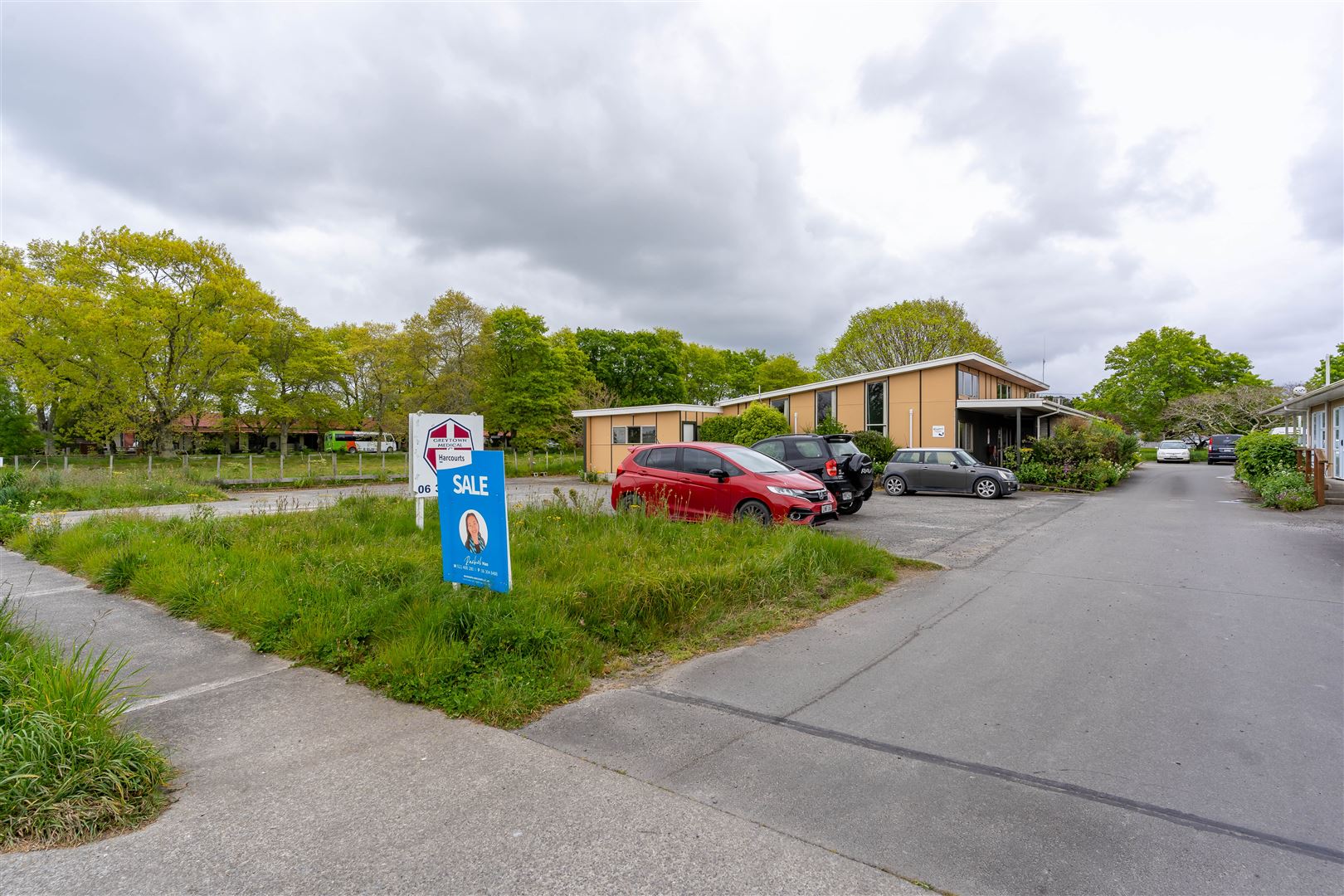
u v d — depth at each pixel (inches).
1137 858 101.2
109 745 121.6
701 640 214.1
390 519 395.2
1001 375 1106.1
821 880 95.4
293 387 1765.5
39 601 262.8
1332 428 806.5
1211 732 146.2
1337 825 110.2
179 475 1029.8
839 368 1793.8
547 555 276.8
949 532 447.2
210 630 223.5
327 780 125.3
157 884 93.7
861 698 167.9
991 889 93.5
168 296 1133.1
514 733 147.3
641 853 101.9
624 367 2097.7
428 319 1541.6
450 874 96.3
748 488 390.3
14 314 1050.7
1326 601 258.5
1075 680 178.4
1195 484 876.0
